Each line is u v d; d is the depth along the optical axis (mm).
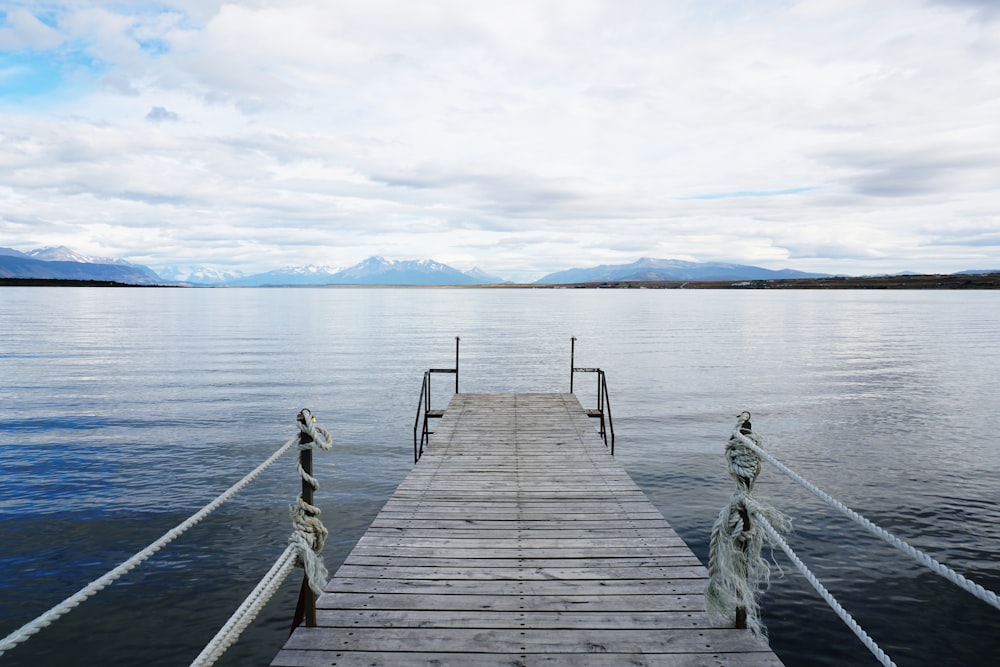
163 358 34281
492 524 6367
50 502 11312
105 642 6918
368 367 31422
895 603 7902
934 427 18188
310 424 3846
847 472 13531
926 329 58062
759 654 3861
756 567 3938
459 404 13836
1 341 42750
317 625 4195
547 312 96125
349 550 9602
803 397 23344
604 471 8562
